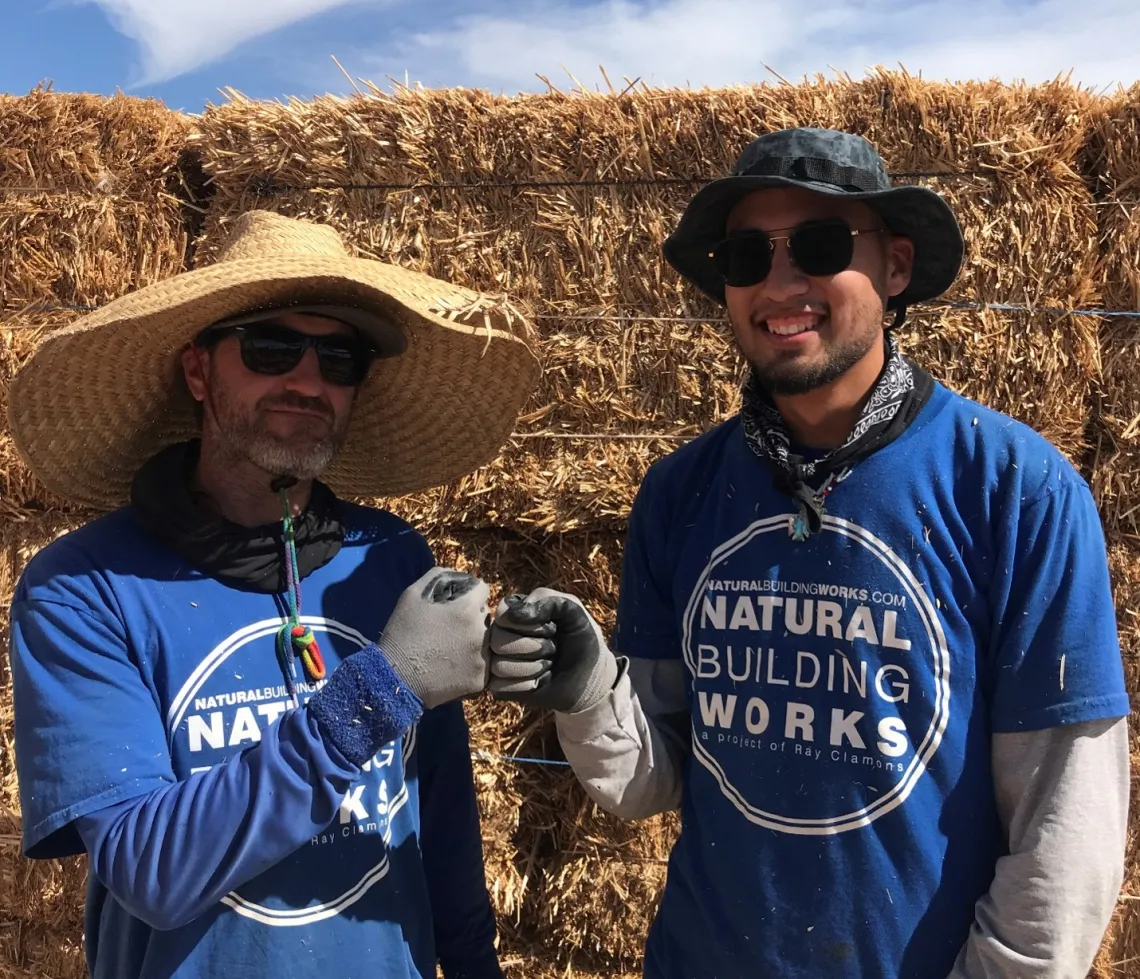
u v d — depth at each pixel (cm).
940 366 218
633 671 152
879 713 121
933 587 121
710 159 219
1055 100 214
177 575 123
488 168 225
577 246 225
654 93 221
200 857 102
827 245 123
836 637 124
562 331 229
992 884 117
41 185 234
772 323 128
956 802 119
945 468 123
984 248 215
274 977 115
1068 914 109
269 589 128
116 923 123
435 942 152
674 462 151
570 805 247
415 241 227
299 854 120
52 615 116
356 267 133
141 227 236
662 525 149
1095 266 220
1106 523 225
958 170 215
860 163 125
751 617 130
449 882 152
